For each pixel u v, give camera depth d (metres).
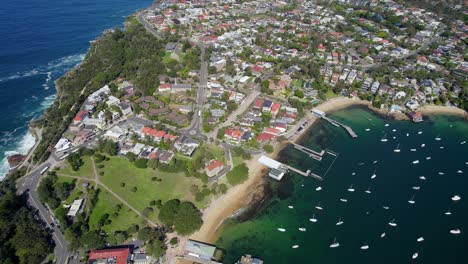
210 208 165.25
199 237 150.62
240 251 145.38
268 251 146.12
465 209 168.12
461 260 142.38
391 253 145.12
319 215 164.62
